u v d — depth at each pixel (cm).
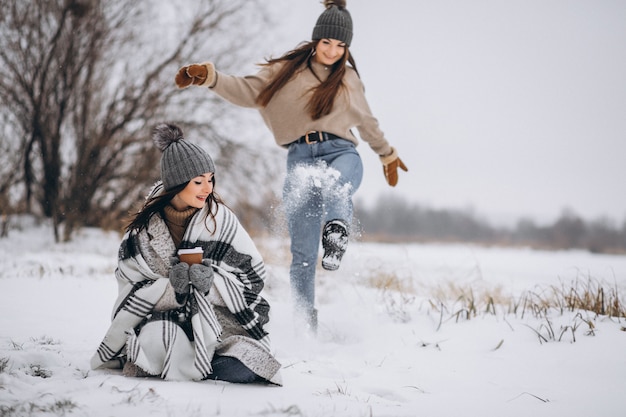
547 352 547
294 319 628
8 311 697
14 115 1862
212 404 387
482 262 1678
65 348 528
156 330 453
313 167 635
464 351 567
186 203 477
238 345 450
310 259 633
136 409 367
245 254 488
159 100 1916
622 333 580
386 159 726
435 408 414
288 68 640
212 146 1970
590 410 415
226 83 638
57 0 1811
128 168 1903
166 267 473
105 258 1401
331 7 659
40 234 1836
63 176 1855
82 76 1867
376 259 931
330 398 414
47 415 353
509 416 401
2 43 1786
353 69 679
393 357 554
